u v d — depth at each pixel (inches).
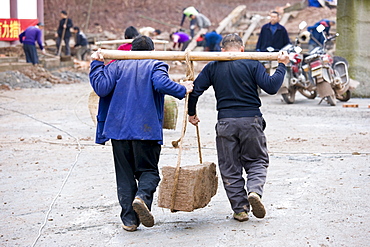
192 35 2032.5
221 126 335.9
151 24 2564.0
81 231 334.6
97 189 424.5
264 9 2704.2
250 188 324.5
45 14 2466.8
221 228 331.3
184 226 338.6
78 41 1834.4
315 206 367.9
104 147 585.9
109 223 348.2
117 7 2593.5
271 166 485.4
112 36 2155.5
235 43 346.0
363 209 358.9
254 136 334.0
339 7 1059.3
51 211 373.7
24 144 600.4
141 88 322.3
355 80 1055.0
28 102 997.2
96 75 325.1
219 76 336.2
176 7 2687.0
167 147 578.6
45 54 1652.3
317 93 1006.4
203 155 538.9
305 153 537.0
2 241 320.5
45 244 313.7
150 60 331.3
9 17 1635.1
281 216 349.4
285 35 1005.2
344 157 515.2
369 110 855.1
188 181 319.3
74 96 1098.1
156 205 386.6
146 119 319.3
